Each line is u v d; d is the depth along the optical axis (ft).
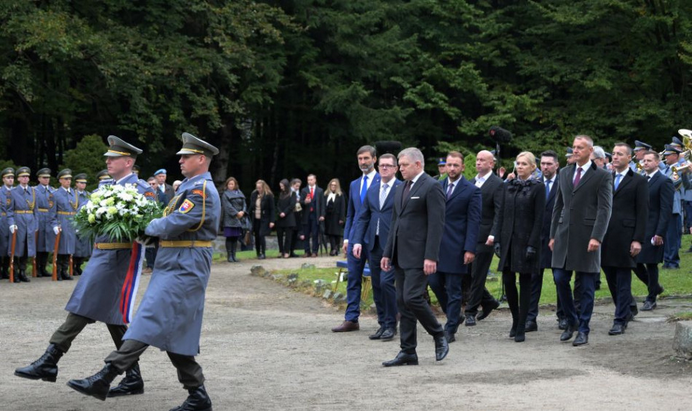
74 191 63.98
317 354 30.42
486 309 38.73
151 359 29.89
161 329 20.68
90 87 94.43
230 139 113.80
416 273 27.22
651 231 38.96
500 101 113.39
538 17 117.08
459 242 32.86
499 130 41.70
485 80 118.42
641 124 111.24
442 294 34.27
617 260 33.27
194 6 92.84
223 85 103.86
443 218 27.17
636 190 33.45
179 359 21.13
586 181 31.40
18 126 98.32
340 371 26.89
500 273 51.60
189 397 21.34
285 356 30.07
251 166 130.72
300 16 106.42
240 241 89.61
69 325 23.00
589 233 31.14
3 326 38.29
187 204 21.22
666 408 20.44
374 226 34.32
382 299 34.60
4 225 60.08
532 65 114.32
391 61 115.14
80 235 23.59
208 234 21.62
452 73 112.06
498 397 21.99
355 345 32.48
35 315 42.34
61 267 63.26
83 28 83.20
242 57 95.25
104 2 90.68
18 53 83.35
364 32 111.34
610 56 113.09
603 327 35.04
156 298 20.89
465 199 32.86
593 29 113.09
